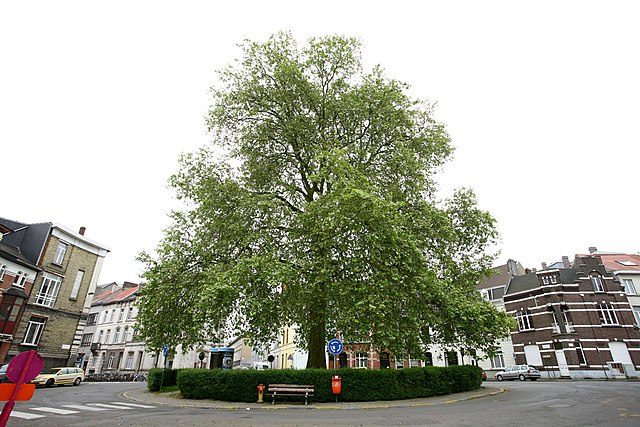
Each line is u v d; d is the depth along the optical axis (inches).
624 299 1555.1
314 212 634.8
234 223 692.1
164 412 502.9
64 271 1385.3
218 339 680.4
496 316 725.3
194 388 702.5
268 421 422.3
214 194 732.7
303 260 650.2
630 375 1390.3
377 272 609.9
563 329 1539.1
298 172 855.1
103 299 2586.1
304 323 718.5
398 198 741.3
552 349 1533.0
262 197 728.3
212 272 622.2
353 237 635.5
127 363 2145.7
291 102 800.3
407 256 609.0
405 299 628.1
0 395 206.7
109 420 413.7
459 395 740.7
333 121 816.9
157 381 904.9
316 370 671.8
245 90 816.3
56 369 1194.0
